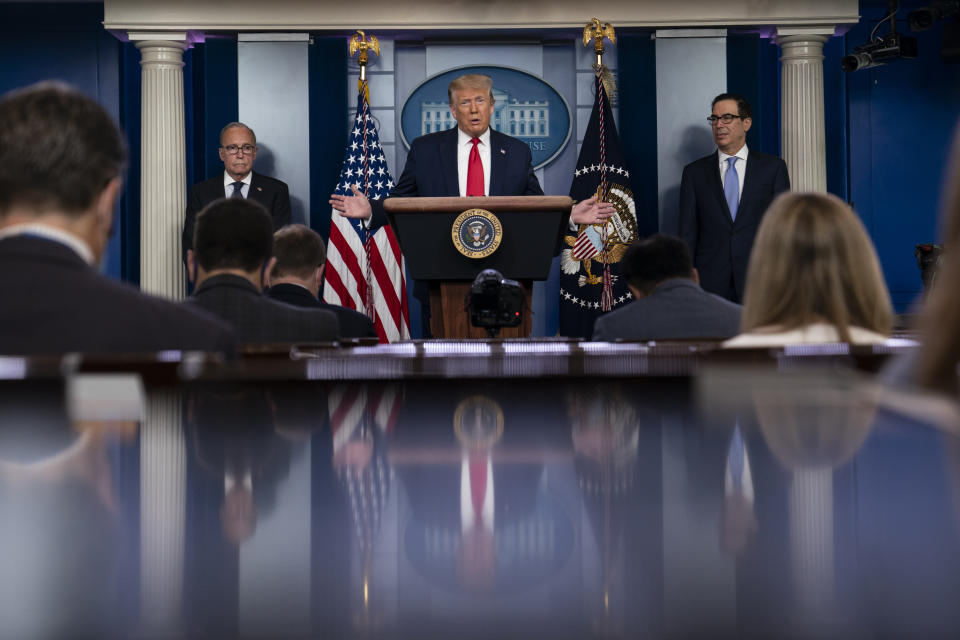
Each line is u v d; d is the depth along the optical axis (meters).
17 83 7.21
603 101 6.50
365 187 6.50
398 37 7.05
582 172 6.57
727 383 0.39
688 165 6.19
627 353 0.51
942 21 7.30
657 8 6.65
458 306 3.02
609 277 6.36
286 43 6.77
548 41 7.11
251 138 6.30
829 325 1.34
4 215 1.02
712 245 6.04
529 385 0.50
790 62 6.71
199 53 7.14
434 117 7.09
